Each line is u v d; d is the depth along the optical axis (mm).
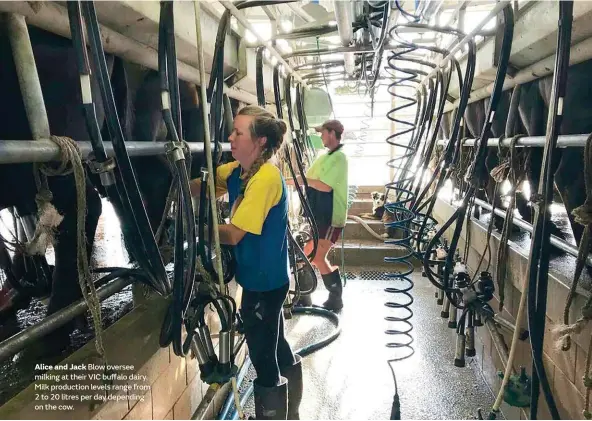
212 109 1537
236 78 2354
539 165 1857
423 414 2025
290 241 2293
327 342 2707
